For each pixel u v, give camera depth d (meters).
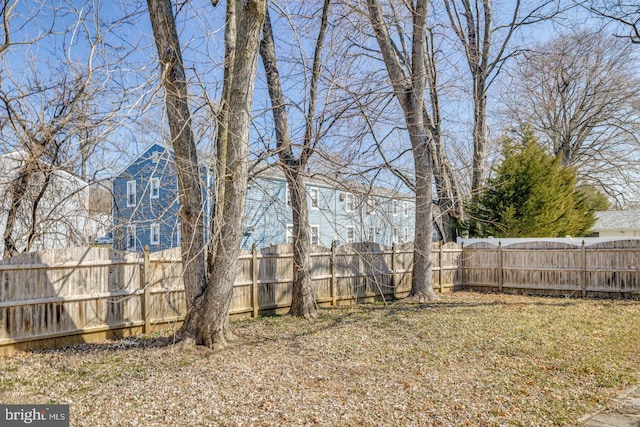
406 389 4.57
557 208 14.64
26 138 6.44
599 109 19.98
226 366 5.35
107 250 7.16
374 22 9.16
